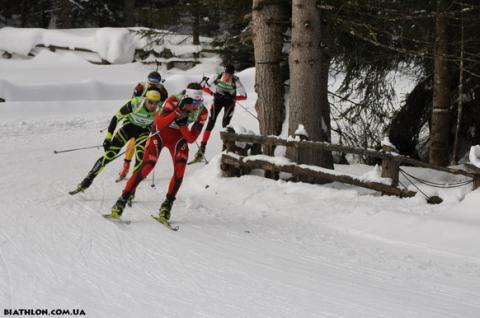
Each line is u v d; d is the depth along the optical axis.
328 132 22.98
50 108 38.94
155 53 62.28
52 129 33.50
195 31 56.31
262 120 22.67
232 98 25.33
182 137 16.05
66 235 13.70
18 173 20.72
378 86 29.95
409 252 15.08
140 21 73.12
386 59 28.19
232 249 13.95
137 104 17.78
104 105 41.50
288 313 10.11
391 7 24.66
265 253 13.91
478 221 16.53
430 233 16.14
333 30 25.53
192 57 61.91
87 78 56.44
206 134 24.69
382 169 19.41
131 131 18.17
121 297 10.33
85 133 32.97
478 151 18.72
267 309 10.23
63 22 72.69
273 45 22.25
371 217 17.36
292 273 12.48
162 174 22.47
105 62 61.88
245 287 11.30
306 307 10.46
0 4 81.19
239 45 36.12
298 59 20.94
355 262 13.87
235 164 20.88
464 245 15.38
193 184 20.80
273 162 20.16
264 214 17.83
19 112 37.34
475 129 29.17
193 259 12.81
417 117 30.19
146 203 17.72
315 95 21.08
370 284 12.23
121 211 15.35
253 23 22.78
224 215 17.41
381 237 16.22
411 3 24.78
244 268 12.51
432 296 11.77
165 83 45.59
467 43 25.11
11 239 13.05
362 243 15.67
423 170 23.80
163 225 15.39
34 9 83.00
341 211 18.03
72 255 12.38
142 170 15.47
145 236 14.20
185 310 9.94
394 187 19.05
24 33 64.25
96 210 16.16
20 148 27.08
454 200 18.42
